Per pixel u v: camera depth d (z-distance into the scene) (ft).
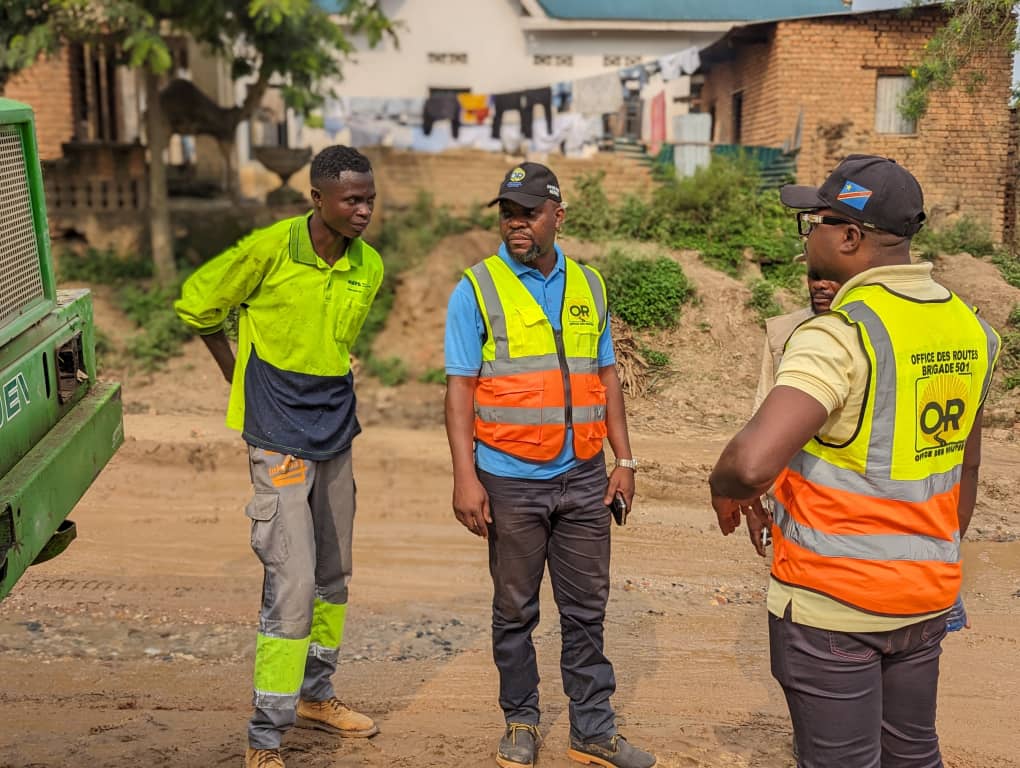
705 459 12.76
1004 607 12.70
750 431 6.78
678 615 13.92
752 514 8.21
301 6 35.94
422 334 41.73
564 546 10.47
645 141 30.55
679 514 13.32
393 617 16.16
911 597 7.02
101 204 46.68
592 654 10.56
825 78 20.07
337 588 11.30
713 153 21.72
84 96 50.78
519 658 10.68
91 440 9.91
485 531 10.12
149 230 46.06
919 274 7.25
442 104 47.09
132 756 11.03
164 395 36.04
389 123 47.65
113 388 10.89
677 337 12.59
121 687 13.41
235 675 13.89
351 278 10.46
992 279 12.69
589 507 10.38
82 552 19.92
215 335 11.12
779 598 7.43
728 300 12.53
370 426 34.04
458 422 10.14
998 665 12.11
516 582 10.40
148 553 20.01
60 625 15.87
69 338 10.00
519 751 10.52
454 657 14.37
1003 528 12.40
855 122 19.49
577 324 10.13
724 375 12.39
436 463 27.25
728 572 14.57
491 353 10.07
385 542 20.81
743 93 25.71
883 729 7.76
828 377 6.76
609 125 42.29
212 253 46.09
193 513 23.00
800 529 7.22
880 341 6.86
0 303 8.24
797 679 7.38
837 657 7.18
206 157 60.44
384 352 41.22
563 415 10.01
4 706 12.67
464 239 43.83
